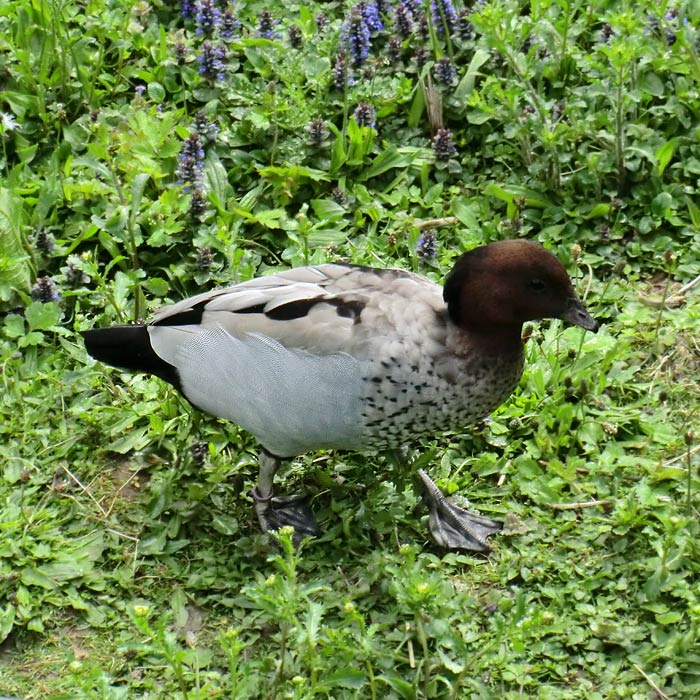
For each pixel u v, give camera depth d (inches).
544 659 118.7
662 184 133.8
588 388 126.6
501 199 134.4
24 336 128.0
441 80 137.1
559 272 119.6
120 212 130.8
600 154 133.6
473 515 123.0
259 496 123.1
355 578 121.5
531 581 121.0
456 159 136.7
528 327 128.2
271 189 134.5
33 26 138.4
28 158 135.1
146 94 138.3
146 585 121.3
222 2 142.5
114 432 125.6
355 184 135.0
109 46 139.9
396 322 119.3
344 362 118.9
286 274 122.1
